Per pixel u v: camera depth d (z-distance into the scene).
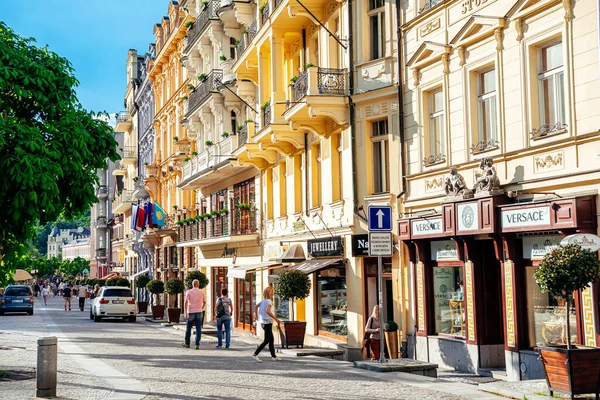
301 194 25.53
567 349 10.54
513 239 14.64
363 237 20.00
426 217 17.36
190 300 21.09
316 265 21.70
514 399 11.08
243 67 29.89
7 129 13.75
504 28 15.25
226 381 13.32
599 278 12.44
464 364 16.34
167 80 51.84
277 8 23.52
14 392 11.88
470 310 16.17
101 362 16.84
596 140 12.73
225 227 32.88
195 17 41.91
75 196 15.10
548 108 14.29
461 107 16.70
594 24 12.81
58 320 39.22
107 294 37.69
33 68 14.77
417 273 18.38
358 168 20.36
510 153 14.84
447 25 17.31
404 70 19.19
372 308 20.30
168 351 19.97
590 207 12.73
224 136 32.78
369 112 20.17
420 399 11.05
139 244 61.16
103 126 15.84
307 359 17.42
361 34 20.52
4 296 45.78
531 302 14.49
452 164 17.03
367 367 14.95
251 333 29.38
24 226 14.30
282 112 24.39
